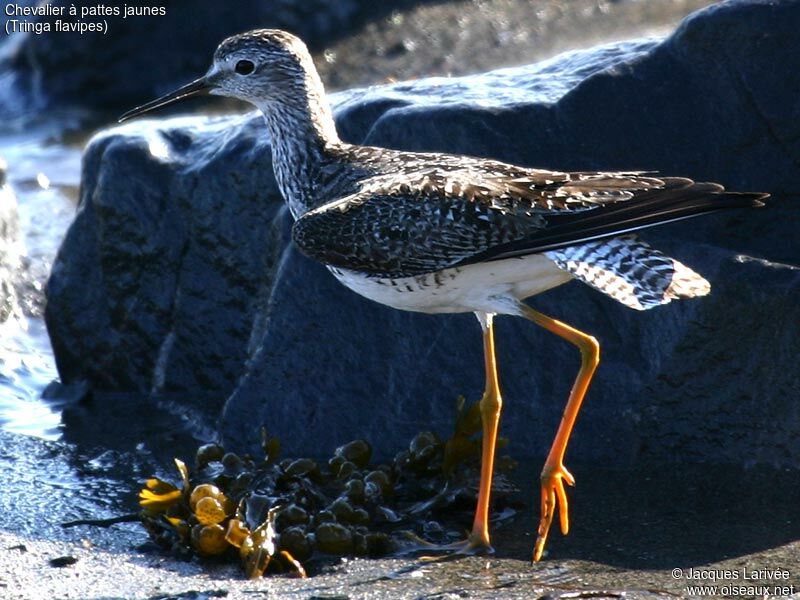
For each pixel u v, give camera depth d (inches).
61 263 565.3
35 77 957.8
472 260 380.8
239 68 456.4
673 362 430.3
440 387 456.8
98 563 380.8
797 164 455.2
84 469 464.4
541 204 376.8
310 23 936.9
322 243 399.2
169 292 539.5
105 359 555.5
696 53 464.4
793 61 454.0
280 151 458.3
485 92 500.1
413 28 935.7
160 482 404.2
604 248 370.9
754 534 379.2
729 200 359.9
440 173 400.5
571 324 448.1
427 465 422.6
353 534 380.2
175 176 538.0
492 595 342.6
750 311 419.5
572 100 469.7
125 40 940.6
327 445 458.9
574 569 362.0
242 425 465.4
